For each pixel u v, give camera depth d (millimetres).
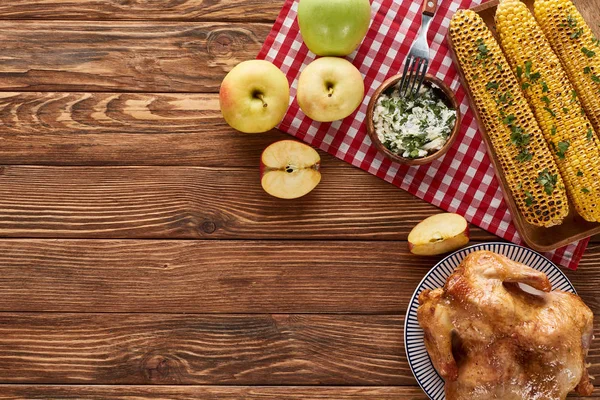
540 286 905
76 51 990
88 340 998
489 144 975
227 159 994
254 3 987
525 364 898
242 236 999
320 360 998
